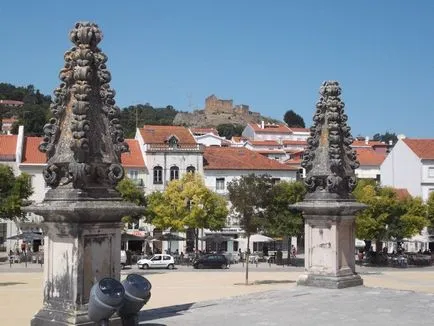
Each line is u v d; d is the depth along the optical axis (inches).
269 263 2144.4
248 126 5359.3
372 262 2117.4
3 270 1771.7
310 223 598.2
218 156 2760.8
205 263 1958.7
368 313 459.2
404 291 566.3
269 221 1994.3
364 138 4527.6
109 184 386.3
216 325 407.8
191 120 7765.8
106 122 391.9
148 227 2492.6
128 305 362.6
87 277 363.9
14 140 2576.3
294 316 445.7
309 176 589.9
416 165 2807.6
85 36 385.1
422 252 2416.3
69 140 382.0
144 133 2709.2
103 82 391.9
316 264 596.7
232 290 1238.9
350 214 586.9
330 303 501.4
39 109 5625.0
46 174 379.9
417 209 2176.4
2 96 7234.3
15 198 1934.1
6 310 944.9
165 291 1221.1
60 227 366.0
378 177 3371.1
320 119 596.1
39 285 1359.5
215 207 2251.5
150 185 2596.0
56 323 358.6
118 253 382.3
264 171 2714.1
